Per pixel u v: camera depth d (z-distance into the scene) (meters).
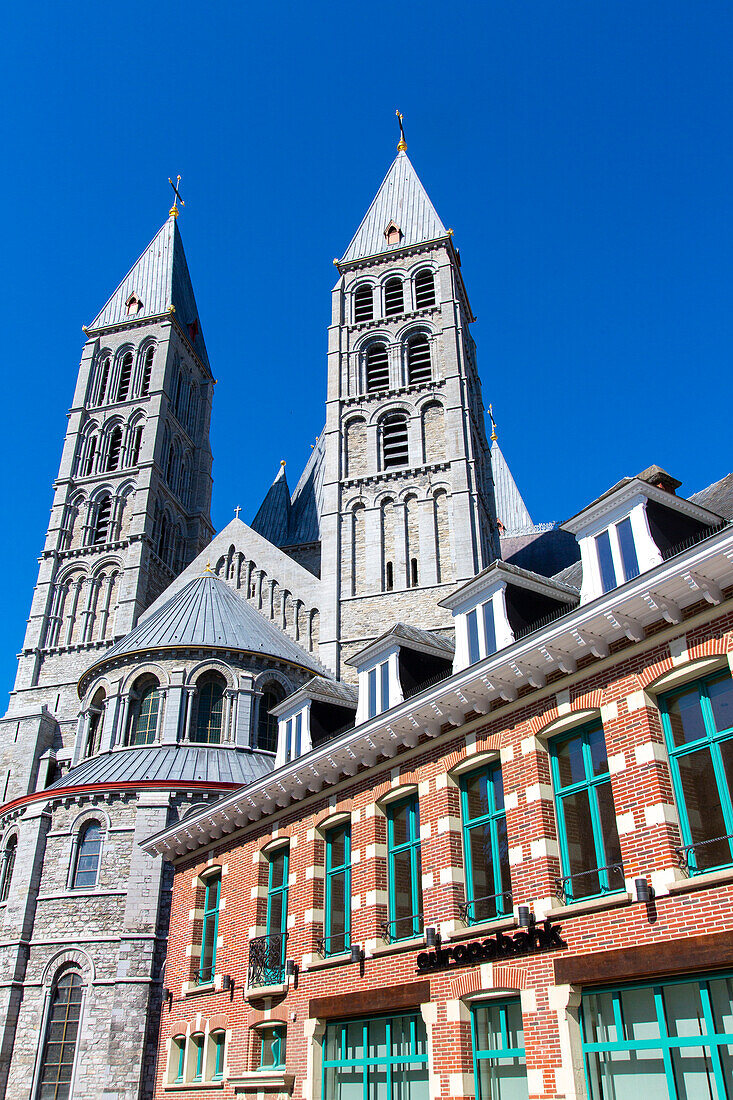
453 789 19.06
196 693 39.56
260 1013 22.48
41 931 31.66
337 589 53.56
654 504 17.73
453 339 59.72
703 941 13.33
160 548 66.69
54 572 63.16
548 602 20.77
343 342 62.88
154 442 67.06
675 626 15.38
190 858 28.34
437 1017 17.39
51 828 33.72
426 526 53.88
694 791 14.70
